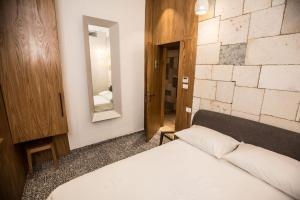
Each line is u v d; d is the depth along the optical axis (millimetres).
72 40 2406
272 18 1575
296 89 1491
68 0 2291
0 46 1673
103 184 1265
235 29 1877
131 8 2920
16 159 1836
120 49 2945
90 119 2779
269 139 1618
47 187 1926
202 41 2256
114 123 3123
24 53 1800
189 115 2580
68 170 2234
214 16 2072
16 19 1706
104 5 2611
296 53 1462
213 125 2125
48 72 1965
